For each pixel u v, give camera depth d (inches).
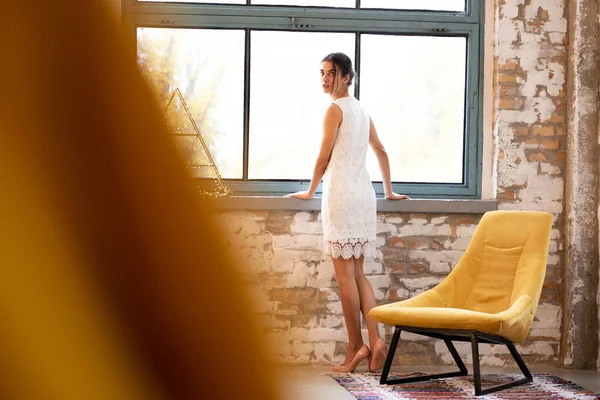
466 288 189.3
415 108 216.4
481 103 215.0
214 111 211.8
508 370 206.4
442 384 183.8
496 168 211.2
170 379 5.6
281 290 204.4
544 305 211.8
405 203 205.9
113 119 5.7
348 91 211.5
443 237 208.8
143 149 5.7
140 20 205.0
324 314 205.3
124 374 5.6
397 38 215.5
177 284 5.7
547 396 172.2
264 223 204.4
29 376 5.4
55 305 5.4
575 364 208.5
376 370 197.8
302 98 213.9
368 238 193.2
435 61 216.2
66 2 5.6
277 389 5.9
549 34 210.8
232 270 5.9
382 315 177.3
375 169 216.2
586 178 207.3
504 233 189.6
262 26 211.8
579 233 207.6
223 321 5.8
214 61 211.3
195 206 5.9
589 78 207.3
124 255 5.6
